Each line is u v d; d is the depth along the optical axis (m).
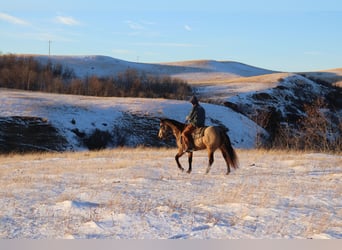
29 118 49.28
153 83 100.94
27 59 121.75
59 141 47.16
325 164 19.16
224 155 16.62
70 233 8.09
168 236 7.82
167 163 20.81
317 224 8.52
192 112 17.05
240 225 8.52
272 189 12.82
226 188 12.89
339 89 96.38
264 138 57.34
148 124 55.34
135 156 25.05
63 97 65.88
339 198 11.37
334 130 37.66
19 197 12.23
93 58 175.12
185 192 12.45
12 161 25.64
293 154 24.66
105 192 12.59
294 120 75.19
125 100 64.38
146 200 11.24
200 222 8.81
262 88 85.50
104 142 50.06
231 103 75.56
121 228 8.43
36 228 8.59
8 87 89.62
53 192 13.09
